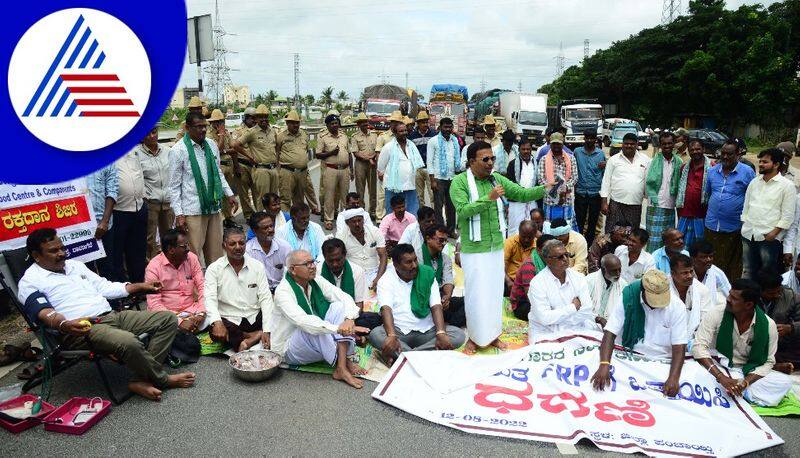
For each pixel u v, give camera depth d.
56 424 3.60
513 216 7.68
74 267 4.51
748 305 4.05
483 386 4.21
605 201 7.51
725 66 33.81
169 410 3.91
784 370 4.50
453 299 5.67
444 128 8.87
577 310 4.89
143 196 6.26
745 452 3.51
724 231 6.33
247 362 4.46
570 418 3.82
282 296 4.45
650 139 27.78
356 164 10.15
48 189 5.28
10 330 5.23
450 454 3.45
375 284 6.47
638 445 3.55
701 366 4.21
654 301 4.08
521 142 7.66
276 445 3.51
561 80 58.03
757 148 31.41
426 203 12.20
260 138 8.86
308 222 6.27
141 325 4.27
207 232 6.48
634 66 40.06
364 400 4.12
